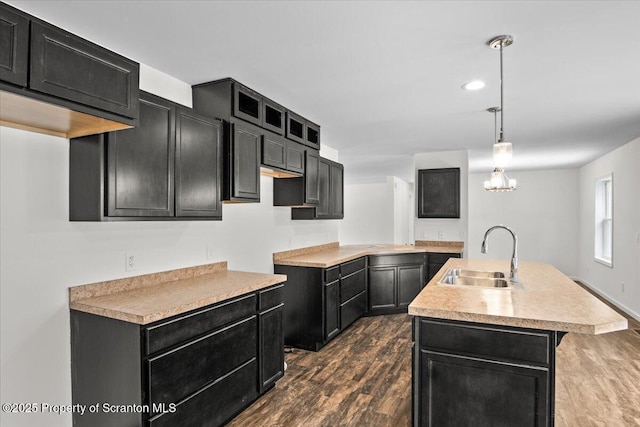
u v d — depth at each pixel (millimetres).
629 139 4652
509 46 2135
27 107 1576
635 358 3486
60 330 1951
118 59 1794
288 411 2479
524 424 1704
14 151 1799
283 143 3287
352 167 7098
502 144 2434
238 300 2371
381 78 2621
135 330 1753
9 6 1419
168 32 1950
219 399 2191
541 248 7652
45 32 1523
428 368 1889
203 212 2465
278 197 3793
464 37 2025
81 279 2059
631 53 2221
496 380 1756
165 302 1982
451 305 1904
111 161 1911
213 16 1794
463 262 3617
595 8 1739
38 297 1873
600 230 6242
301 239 4383
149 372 1756
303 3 1687
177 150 2275
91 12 1748
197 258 2832
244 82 2688
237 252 3264
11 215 1782
